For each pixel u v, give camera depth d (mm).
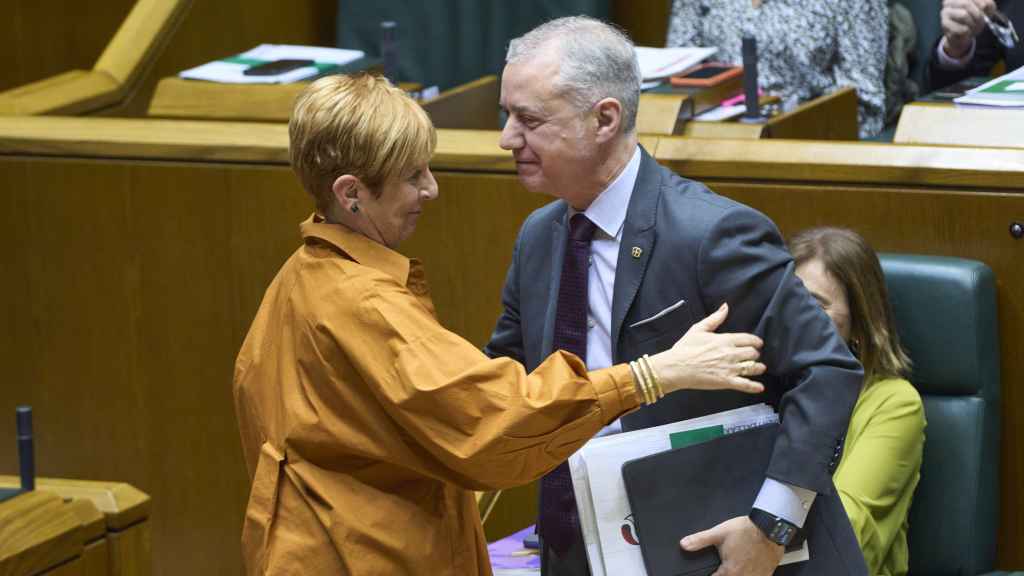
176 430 9969
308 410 5816
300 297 5883
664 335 5965
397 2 14992
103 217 9766
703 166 8172
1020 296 7605
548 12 15117
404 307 5648
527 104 5875
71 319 9977
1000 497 7781
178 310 9766
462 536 6008
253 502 5902
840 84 11914
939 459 7539
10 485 7207
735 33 12070
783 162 7992
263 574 5828
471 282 8992
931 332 7484
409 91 11344
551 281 6348
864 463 7176
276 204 9414
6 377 10172
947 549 7539
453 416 5484
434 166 8898
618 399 5527
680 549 5859
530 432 5473
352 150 5707
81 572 7000
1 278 10023
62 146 9727
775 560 5848
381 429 5719
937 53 11461
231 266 9586
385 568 5762
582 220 6184
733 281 5816
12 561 6578
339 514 5742
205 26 13203
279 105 10461
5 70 15820
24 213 9891
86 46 16078
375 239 5949
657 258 5945
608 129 5898
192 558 10141
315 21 15008
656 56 10969
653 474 5871
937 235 7758
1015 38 11055
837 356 5793
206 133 9508
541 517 6578
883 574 7305
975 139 8219
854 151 7883
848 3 11812
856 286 7273
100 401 10055
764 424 5992
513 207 8805
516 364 5555
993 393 7559
